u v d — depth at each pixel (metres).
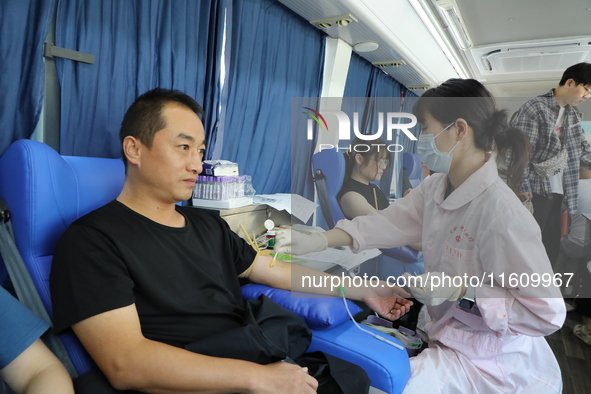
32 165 0.88
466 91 0.74
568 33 3.34
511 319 0.89
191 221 1.07
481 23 3.24
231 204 1.59
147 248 0.90
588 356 1.94
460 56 4.07
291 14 2.45
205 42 1.80
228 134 2.09
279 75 2.40
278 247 1.36
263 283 1.21
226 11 1.86
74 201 1.00
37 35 1.17
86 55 1.32
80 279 0.77
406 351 0.97
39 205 0.88
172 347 0.76
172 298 0.89
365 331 1.04
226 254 1.12
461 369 0.99
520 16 3.06
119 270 0.81
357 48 2.93
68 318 0.75
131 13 1.47
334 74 2.83
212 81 1.86
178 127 0.95
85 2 1.32
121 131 0.98
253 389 0.74
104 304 0.75
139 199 0.97
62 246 0.82
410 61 3.30
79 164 1.07
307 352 1.03
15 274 0.85
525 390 1.05
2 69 1.12
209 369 0.73
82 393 0.72
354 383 0.84
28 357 0.72
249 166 2.29
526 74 4.61
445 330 1.05
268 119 2.37
